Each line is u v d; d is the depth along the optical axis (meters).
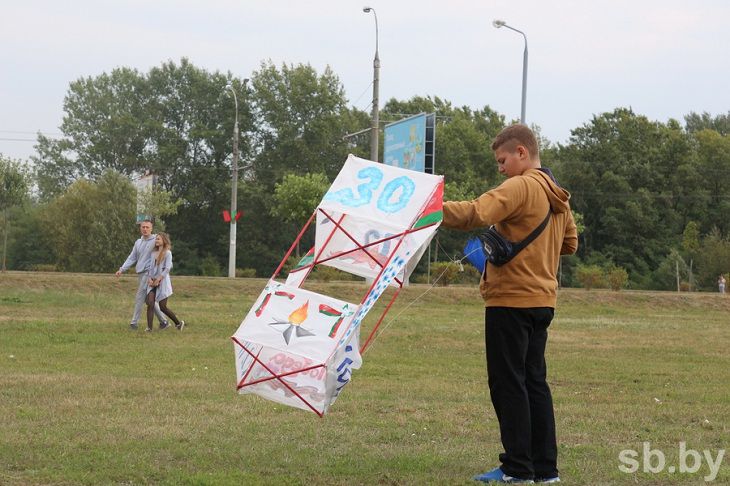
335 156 78.25
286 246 74.94
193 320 18.33
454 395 9.86
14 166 45.00
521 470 5.98
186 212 77.62
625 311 29.80
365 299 5.79
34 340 14.18
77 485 5.73
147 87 81.44
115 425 7.60
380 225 6.13
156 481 5.89
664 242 78.50
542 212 6.00
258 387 5.93
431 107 88.38
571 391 10.63
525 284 5.96
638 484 6.14
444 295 30.42
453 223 5.91
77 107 82.81
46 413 8.07
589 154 82.12
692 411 9.20
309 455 6.73
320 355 5.73
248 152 78.81
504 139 6.20
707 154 84.19
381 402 9.21
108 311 20.12
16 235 72.56
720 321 25.91
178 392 9.48
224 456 6.62
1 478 5.80
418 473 6.23
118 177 63.72
